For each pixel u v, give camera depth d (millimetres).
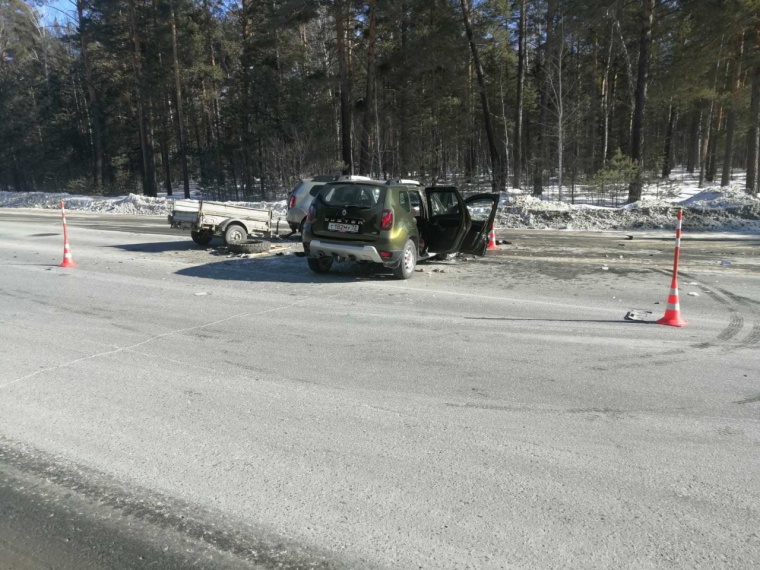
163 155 45375
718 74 24906
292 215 14219
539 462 3291
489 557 2432
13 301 7492
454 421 3855
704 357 5219
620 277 9367
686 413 3982
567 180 27391
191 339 5793
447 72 33594
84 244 13336
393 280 9125
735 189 19766
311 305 7355
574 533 2607
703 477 3127
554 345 5605
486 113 25906
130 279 9109
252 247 11688
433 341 5746
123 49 37781
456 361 5121
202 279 9133
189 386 4484
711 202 18422
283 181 32500
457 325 6367
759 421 3852
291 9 24000
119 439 3564
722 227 16938
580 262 10969
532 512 2781
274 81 35406
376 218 8711
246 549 2502
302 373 4797
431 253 10195
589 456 3363
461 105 37000
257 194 35125
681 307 7242
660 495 2943
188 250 12312
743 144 37906
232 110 39156
